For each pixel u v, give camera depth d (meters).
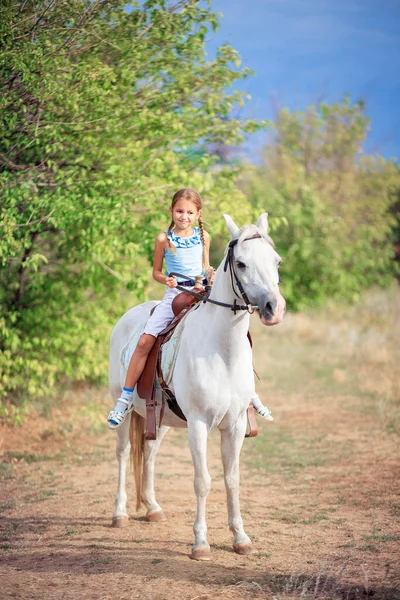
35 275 9.82
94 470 8.33
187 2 8.95
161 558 5.37
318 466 8.33
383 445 9.14
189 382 5.21
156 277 5.70
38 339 9.88
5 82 8.38
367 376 14.00
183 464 8.68
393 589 4.66
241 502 6.96
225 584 4.80
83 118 8.74
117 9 8.52
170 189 9.50
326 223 21.12
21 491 7.43
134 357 5.78
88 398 11.27
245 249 4.80
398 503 6.74
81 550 5.60
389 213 25.14
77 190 8.71
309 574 4.98
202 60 9.67
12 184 8.34
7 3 7.75
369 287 24.34
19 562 5.33
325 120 26.27
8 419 9.73
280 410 11.50
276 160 25.69
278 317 4.56
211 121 10.02
